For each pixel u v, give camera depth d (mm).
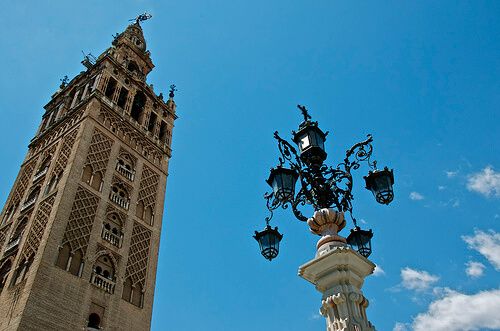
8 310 30734
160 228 45531
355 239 13812
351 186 12555
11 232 40656
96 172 42438
